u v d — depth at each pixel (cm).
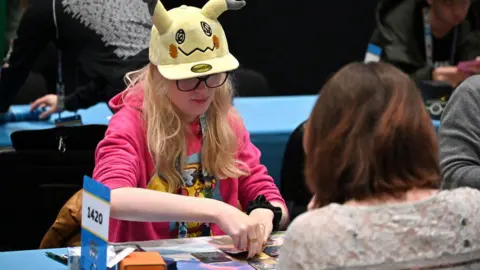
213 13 279
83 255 223
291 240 175
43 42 440
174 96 275
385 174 177
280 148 451
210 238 269
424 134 177
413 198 181
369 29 779
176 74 269
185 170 283
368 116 176
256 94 577
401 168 177
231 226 248
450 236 180
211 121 288
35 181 361
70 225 282
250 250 247
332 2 771
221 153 287
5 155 357
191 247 259
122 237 280
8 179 360
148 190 259
